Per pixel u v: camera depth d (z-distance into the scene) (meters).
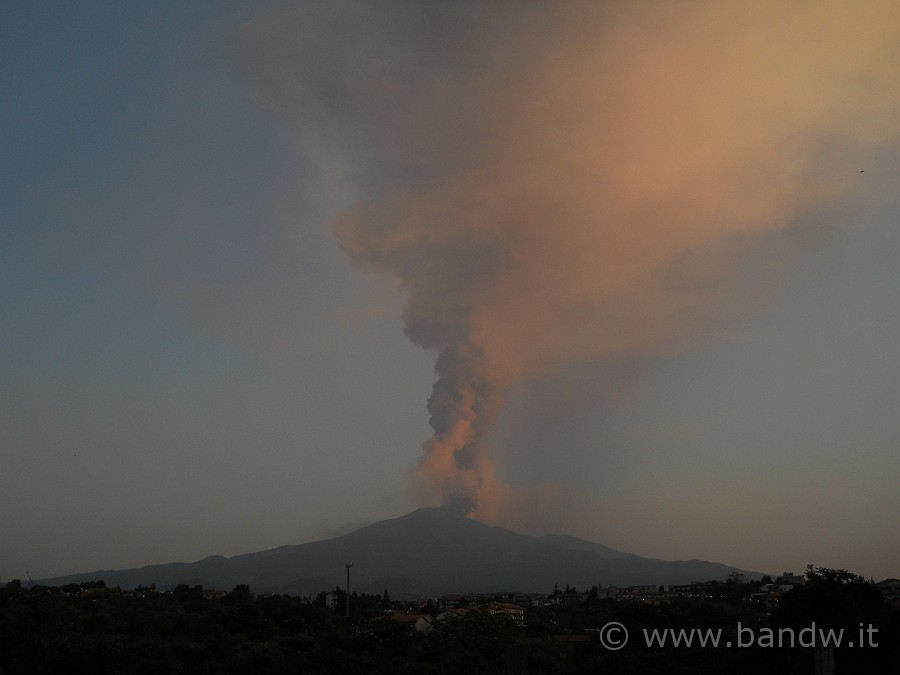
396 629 56.00
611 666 42.44
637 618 49.09
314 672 47.41
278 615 80.56
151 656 46.19
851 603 40.31
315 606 95.56
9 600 45.91
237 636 60.19
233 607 67.62
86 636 45.47
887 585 61.28
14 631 40.28
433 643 54.34
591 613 81.81
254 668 47.78
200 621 63.78
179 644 51.94
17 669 39.03
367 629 75.25
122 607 78.12
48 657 40.28
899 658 33.12
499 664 48.09
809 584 42.31
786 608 41.28
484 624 54.94
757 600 68.62
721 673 39.47
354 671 47.81
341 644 56.25
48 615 43.03
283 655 50.44
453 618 58.16
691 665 41.72
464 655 50.78
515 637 54.53
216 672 46.59
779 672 37.50
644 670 41.25
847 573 42.91
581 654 48.03
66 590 106.38
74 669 40.72
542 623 71.31
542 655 46.75
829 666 16.52
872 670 33.75
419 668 47.59
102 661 41.34
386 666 48.94
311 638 58.16
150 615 66.75
